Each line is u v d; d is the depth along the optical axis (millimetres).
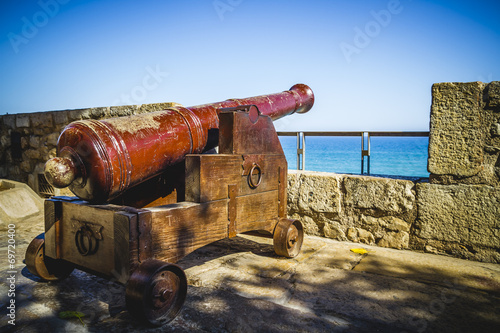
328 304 2199
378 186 3473
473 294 2355
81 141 2031
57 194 5809
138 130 2303
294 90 4070
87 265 2160
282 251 3031
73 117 5395
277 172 3146
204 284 2486
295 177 3965
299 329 1884
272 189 3094
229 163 2584
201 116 2801
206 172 2381
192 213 2285
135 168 2229
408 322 1981
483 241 3016
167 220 2105
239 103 3268
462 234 3100
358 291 2396
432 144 3158
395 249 3404
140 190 2768
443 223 3178
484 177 3000
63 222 2297
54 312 2078
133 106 4711
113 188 2111
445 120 3098
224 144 2678
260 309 2100
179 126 2578
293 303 2215
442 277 2652
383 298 2289
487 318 2033
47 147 5836
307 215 3928
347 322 1982
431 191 3207
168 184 2912
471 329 1910
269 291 2359
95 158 2018
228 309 2098
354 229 3639
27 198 4949
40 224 4434
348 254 3213
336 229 3748
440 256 3168
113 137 2131
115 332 1857
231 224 2627
